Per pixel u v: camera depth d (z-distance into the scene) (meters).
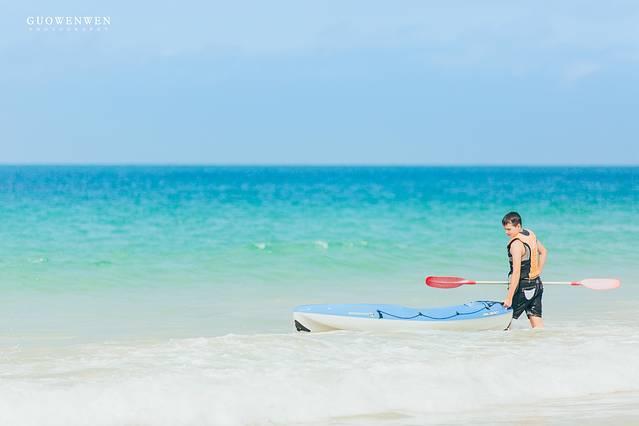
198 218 52.00
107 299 23.36
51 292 24.50
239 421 10.93
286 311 21.38
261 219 52.00
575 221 50.62
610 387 12.83
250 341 15.40
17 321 19.64
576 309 21.27
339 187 115.94
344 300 23.34
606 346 14.90
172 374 12.49
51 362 13.53
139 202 68.88
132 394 11.38
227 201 72.38
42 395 11.19
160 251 34.19
